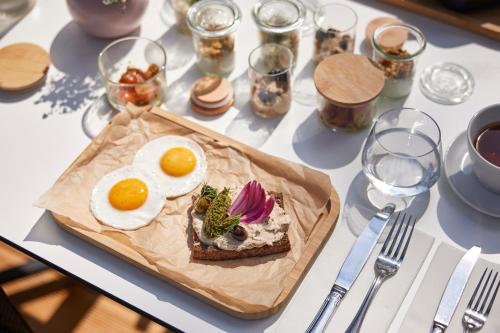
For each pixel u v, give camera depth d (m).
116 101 0.81
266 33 0.83
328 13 0.85
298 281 0.65
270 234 0.67
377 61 0.80
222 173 0.74
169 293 0.66
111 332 0.93
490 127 0.70
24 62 0.86
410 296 0.64
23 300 0.95
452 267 0.65
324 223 0.68
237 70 0.87
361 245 0.66
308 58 0.88
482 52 0.86
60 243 0.70
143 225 0.70
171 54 0.89
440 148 0.68
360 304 0.63
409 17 0.91
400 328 0.62
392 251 0.66
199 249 0.66
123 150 0.76
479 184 0.70
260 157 0.74
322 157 0.77
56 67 0.88
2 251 1.02
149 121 0.78
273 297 0.62
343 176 0.75
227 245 0.66
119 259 0.68
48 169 0.77
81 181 0.73
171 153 0.75
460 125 0.79
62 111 0.83
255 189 0.68
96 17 0.84
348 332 0.61
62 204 0.70
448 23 0.90
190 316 0.64
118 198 0.71
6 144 0.80
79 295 0.96
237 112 0.82
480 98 0.81
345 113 0.76
